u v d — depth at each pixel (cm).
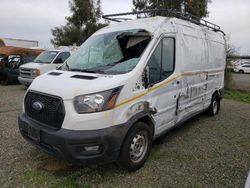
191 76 553
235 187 355
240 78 2875
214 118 754
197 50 582
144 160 409
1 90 1194
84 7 2616
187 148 497
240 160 445
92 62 439
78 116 325
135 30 452
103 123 331
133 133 374
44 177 368
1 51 1430
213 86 728
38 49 1617
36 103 362
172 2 1681
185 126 660
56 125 342
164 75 449
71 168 396
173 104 483
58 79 380
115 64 411
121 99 350
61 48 1339
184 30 528
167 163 425
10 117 679
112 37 468
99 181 363
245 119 754
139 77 383
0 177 365
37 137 358
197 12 1641
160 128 453
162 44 445
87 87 337
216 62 730
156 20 469
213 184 362
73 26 2653
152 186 353
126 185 354
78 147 324
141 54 407
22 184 349
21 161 415
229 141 546
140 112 386
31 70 1124
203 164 425
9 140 506
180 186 354
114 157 349
